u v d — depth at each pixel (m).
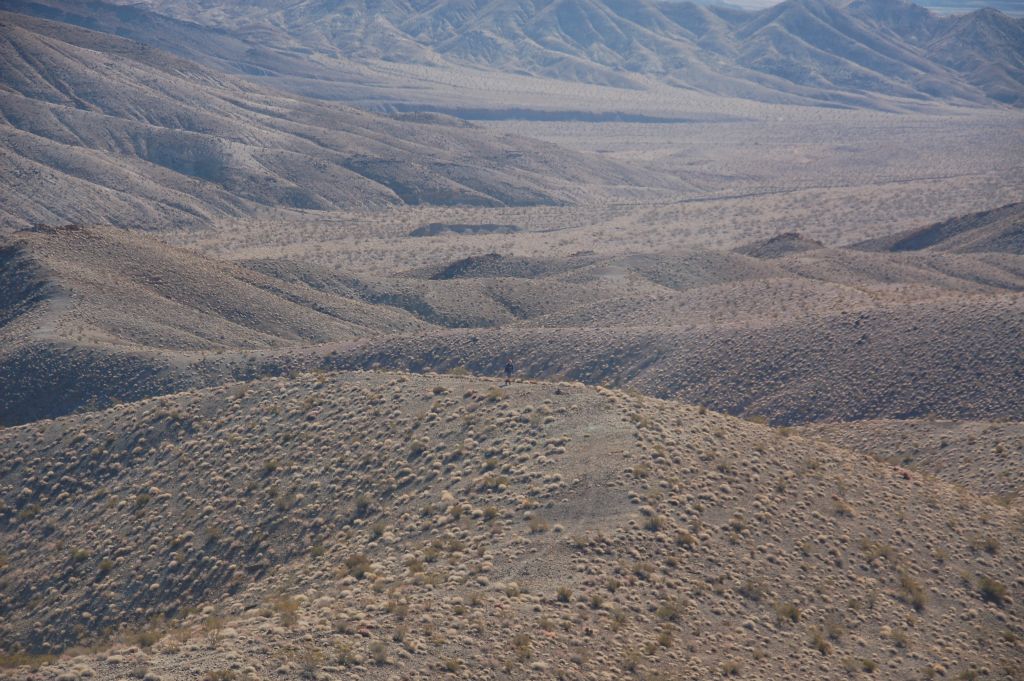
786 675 35.97
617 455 47.97
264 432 60.09
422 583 38.25
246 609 41.75
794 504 48.91
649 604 38.09
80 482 59.97
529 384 59.69
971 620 43.41
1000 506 55.84
